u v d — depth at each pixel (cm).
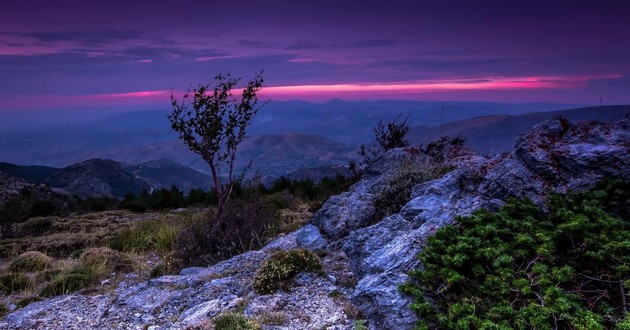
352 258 885
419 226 872
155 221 1875
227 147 1502
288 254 919
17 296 1131
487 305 591
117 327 845
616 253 592
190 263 1277
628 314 509
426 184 1092
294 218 1711
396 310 639
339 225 1155
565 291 574
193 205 2698
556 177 810
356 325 655
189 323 770
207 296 900
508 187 842
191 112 1459
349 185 1808
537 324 520
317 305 764
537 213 739
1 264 1435
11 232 1934
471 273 655
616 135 852
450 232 739
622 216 712
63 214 2609
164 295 968
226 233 1348
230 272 1038
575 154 820
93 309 964
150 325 831
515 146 1020
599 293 570
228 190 1527
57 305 1004
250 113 1498
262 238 1366
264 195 2370
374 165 1461
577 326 503
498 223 727
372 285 711
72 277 1165
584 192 746
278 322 712
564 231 655
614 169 770
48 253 1562
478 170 1019
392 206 1162
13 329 880
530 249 659
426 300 633
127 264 1336
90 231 1889
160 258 1432
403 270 716
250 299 828
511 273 613
